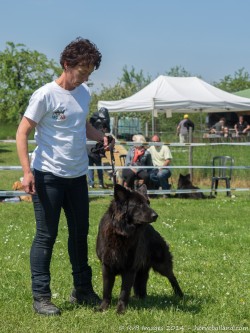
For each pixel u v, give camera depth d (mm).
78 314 4922
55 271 6719
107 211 5078
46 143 4945
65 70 4871
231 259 7629
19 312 4984
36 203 5020
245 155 19844
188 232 9844
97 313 4969
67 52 4770
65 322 4703
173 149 21141
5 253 7867
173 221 11141
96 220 11188
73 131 4973
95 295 5383
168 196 15719
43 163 4945
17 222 11016
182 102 23172
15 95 52969
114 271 5086
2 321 4703
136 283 5598
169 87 23938
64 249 8172
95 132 5523
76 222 5219
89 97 5156
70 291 5809
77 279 5355
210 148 19953
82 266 5363
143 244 5230
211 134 25375
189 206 13609
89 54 4730
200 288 6074
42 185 4953
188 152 19797
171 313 5000
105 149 5531
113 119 33594
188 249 8328
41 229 5027
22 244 8547
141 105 23656
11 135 45875
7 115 52219
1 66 53281
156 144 14711
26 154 4832
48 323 4652
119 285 6188
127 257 4973
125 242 4918
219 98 23828
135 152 15227
